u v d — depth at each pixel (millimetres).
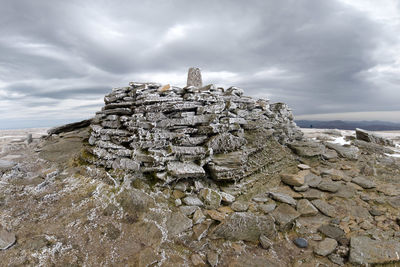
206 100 7473
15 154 9383
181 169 5785
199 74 9977
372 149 10453
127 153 6516
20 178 6695
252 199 5977
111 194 5500
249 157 7445
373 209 5516
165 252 3982
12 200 5449
